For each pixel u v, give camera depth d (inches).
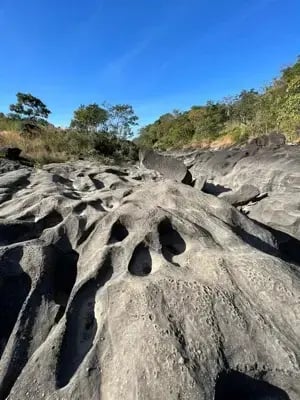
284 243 269.7
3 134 649.6
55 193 245.3
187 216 173.0
